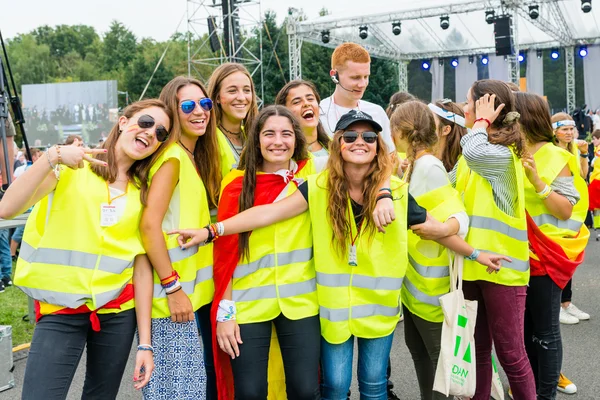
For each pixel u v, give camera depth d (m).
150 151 2.65
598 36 21.09
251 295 2.85
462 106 3.96
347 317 2.84
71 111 31.64
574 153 4.79
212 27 19.30
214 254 2.94
